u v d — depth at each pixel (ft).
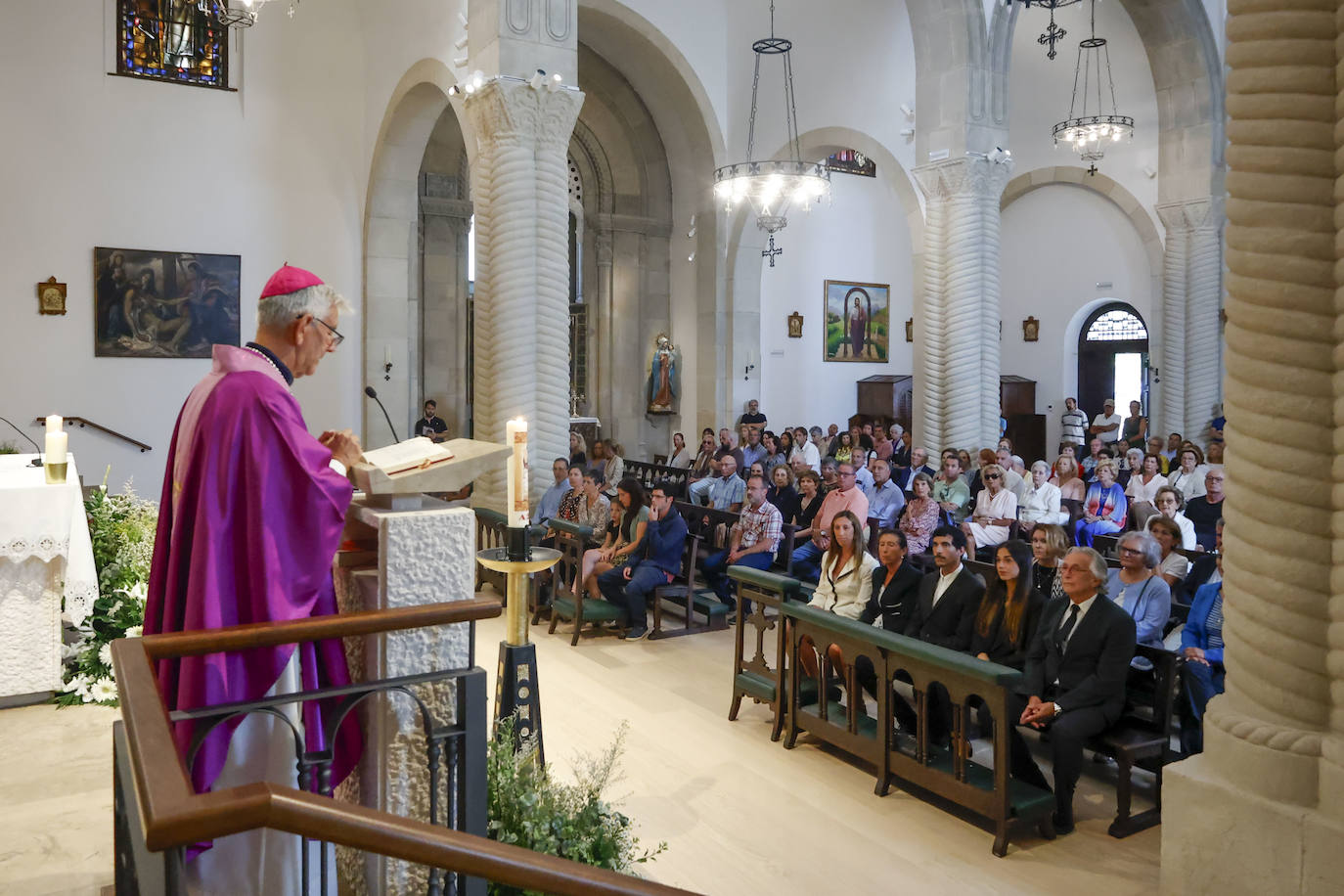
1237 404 11.24
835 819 15.23
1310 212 10.61
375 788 8.73
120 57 39.29
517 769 10.97
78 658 17.30
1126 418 62.49
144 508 20.72
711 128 46.83
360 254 43.80
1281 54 10.67
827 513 28.48
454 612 7.94
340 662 8.75
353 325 43.88
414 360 45.21
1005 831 14.16
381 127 41.55
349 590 9.35
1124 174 56.03
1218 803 11.21
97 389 39.19
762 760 17.47
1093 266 61.82
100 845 11.67
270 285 9.12
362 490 8.83
